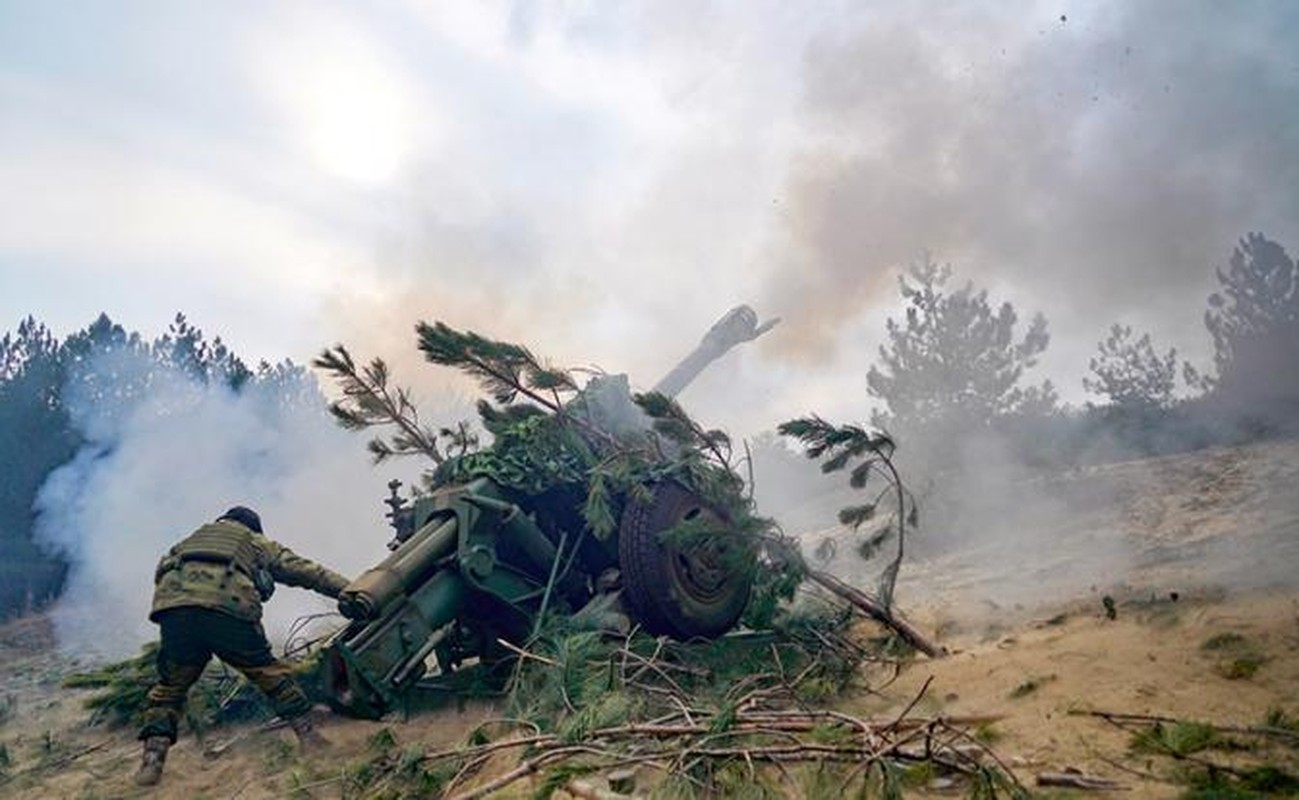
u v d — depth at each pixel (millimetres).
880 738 2660
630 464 5016
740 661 4543
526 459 4969
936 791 2387
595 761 2900
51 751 4523
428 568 4387
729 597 5047
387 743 3824
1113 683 3053
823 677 3980
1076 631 3988
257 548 4250
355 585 4082
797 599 5219
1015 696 3137
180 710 4023
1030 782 2365
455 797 2916
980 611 5184
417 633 4203
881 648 4629
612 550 5141
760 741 2861
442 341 4934
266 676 4031
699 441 5223
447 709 4438
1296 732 2426
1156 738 2531
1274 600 3912
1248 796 2100
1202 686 2896
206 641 3932
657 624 4777
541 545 4883
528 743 3150
